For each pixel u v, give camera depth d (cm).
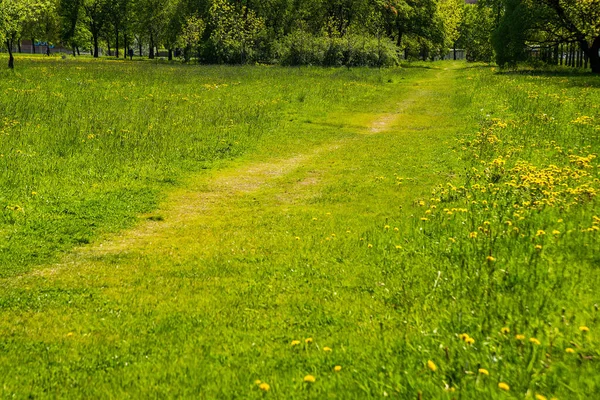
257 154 1520
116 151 1380
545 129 1498
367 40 5175
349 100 2581
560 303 475
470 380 360
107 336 520
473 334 434
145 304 594
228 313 559
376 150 1537
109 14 7519
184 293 622
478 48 7081
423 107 2458
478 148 1366
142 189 1117
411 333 460
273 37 5569
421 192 1034
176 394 401
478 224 730
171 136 1600
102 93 2398
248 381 411
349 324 512
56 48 10656
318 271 663
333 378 393
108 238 855
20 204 959
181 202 1068
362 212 938
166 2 6819
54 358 478
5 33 3334
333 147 1630
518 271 551
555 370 364
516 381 356
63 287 654
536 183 823
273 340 493
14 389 423
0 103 1912
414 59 7594
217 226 907
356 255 702
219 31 5297
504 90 2509
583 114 1689
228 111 2039
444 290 549
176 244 814
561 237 627
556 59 4894
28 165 1188
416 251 682
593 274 536
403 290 559
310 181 1234
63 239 831
